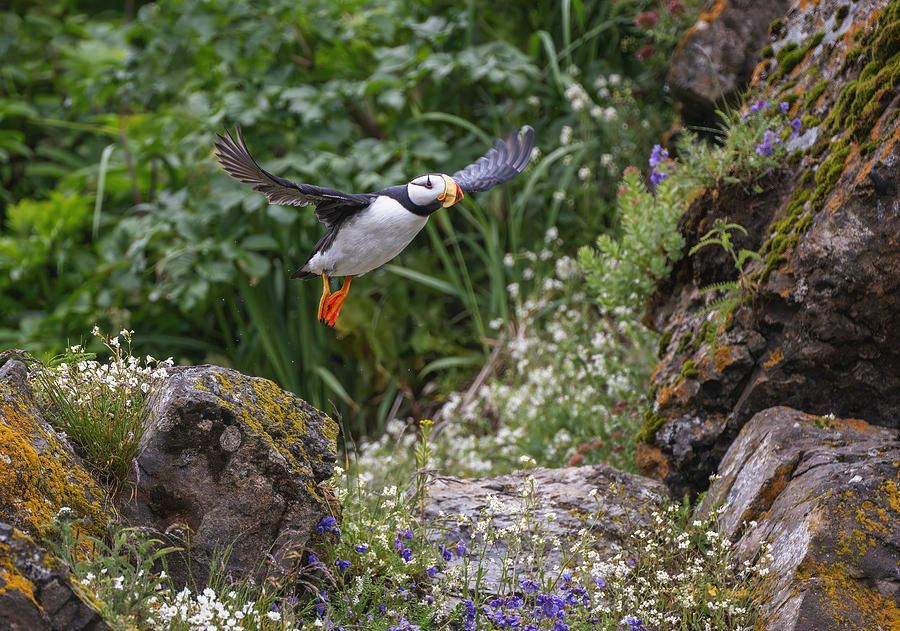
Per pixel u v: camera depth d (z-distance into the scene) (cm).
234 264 1482
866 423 888
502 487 947
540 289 1478
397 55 1545
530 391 1327
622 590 766
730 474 888
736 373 938
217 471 717
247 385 764
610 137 1502
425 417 1472
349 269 818
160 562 702
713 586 784
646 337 1178
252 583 708
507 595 782
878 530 748
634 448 1052
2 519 620
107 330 1537
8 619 552
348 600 720
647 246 1064
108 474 719
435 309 1529
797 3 1114
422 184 788
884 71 884
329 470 783
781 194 979
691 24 1444
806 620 704
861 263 855
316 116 1459
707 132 1315
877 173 838
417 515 878
